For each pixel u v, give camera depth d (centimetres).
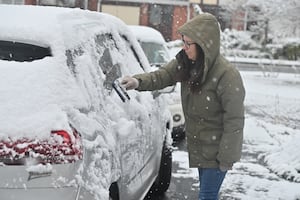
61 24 362
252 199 623
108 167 336
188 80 400
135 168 419
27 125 298
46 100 311
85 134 317
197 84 390
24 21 363
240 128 385
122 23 502
